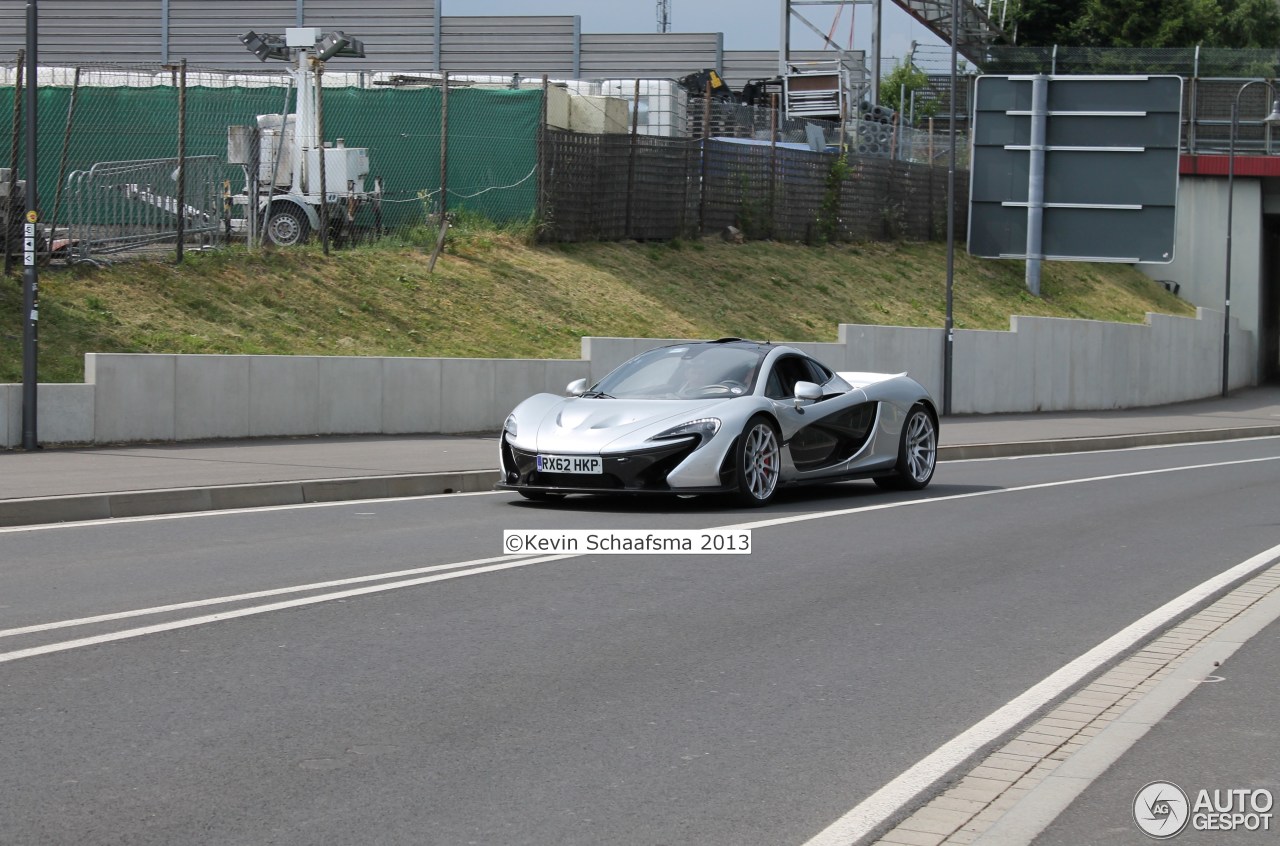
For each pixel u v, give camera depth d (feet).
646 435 41.24
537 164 93.97
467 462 55.06
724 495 47.57
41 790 16.80
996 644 25.91
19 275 67.87
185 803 16.43
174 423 60.59
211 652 23.81
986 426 92.68
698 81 152.35
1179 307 161.27
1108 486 56.95
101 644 24.23
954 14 101.76
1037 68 185.88
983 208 110.32
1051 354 119.65
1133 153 107.04
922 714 20.95
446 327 78.69
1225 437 99.04
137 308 68.69
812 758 18.65
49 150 84.53
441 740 19.15
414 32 251.60
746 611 28.45
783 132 129.39
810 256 119.55
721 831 15.81
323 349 71.10
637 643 25.27
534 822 16.01
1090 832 15.97
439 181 91.50
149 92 86.79
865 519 43.11
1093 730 20.21
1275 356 205.67
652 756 18.62
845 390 48.55
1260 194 175.52
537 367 73.87
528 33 252.62
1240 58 179.32
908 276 126.11
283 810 16.25
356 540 36.94
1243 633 27.07
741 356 46.37
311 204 83.41
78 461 52.11
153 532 38.45
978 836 15.74
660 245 106.22
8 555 34.06
